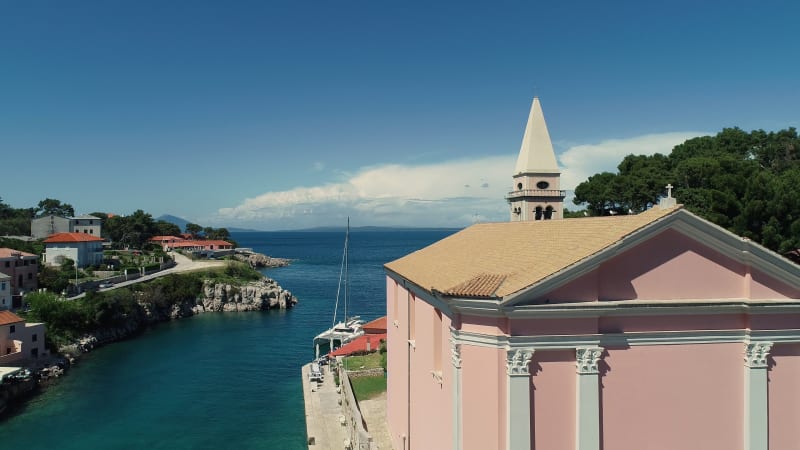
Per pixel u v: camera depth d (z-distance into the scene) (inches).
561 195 1814.7
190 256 7357.3
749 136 3368.6
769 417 856.9
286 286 6747.1
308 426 1932.8
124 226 7012.8
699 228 836.0
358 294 6048.2
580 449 792.9
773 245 1688.0
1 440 2012.8
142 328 4087.1
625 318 819.4
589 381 796.6
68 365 3019.2
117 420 2209.6
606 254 797.9
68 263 4658.0
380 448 1549.0
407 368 1368.1
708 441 843.4
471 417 823.1
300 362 3102.9
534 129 1834.4
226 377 2805.1
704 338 841.5
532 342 784.9
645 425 824.3
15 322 2810.0
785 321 852.6
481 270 999.0
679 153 3491.6
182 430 2101.4
